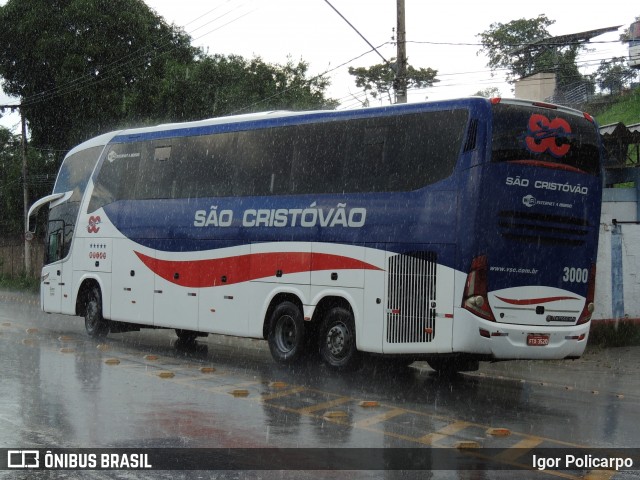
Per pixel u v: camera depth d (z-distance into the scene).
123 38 39.19
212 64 36.56
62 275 19.28
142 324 16.88
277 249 14.06
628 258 17.02
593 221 12.32
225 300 14.95
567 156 12.04
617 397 11.59
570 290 12.04
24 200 41.38
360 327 12.62
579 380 13.12
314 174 13.65
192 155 16.08
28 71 39.22
